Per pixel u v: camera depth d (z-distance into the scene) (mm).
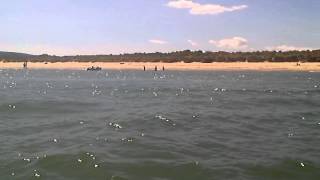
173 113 27344
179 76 87375
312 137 19812
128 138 18938
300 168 14406
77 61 166625
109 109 29719
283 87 53969
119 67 133125
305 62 120688
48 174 13570
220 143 18266
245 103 34281
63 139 18719
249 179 13211
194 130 21359
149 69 122375
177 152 16438
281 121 24641
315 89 50438
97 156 15547
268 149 17188
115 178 13203
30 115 26453
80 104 32406
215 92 46000
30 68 136250
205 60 136500
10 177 13273
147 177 13336
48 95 40500
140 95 41969
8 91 45969
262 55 135000
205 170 14062
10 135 19672
